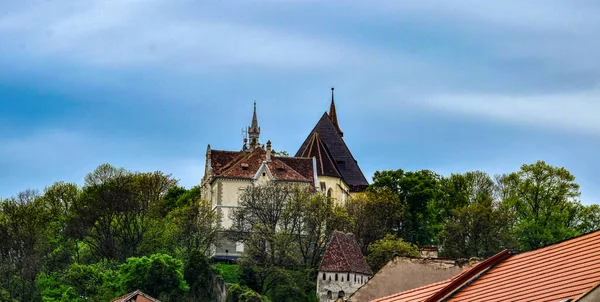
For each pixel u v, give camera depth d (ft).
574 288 183.83
